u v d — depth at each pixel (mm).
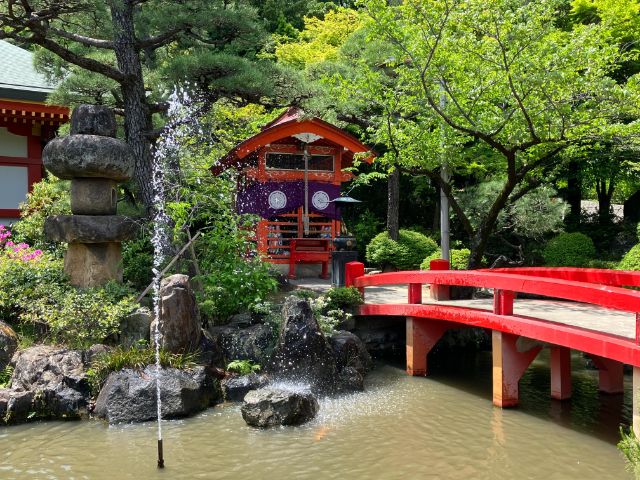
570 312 8867
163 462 5902
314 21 24594
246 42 12531
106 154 8922
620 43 15523
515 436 6574
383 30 10320
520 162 11875
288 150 13836
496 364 7691
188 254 10594
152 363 7707
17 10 11227
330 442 6441
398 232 17406
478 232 11422
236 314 9555
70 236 8914
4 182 13781
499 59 9656
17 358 7871
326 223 14305
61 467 5824
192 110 11375
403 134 11016
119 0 10398
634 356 5664
